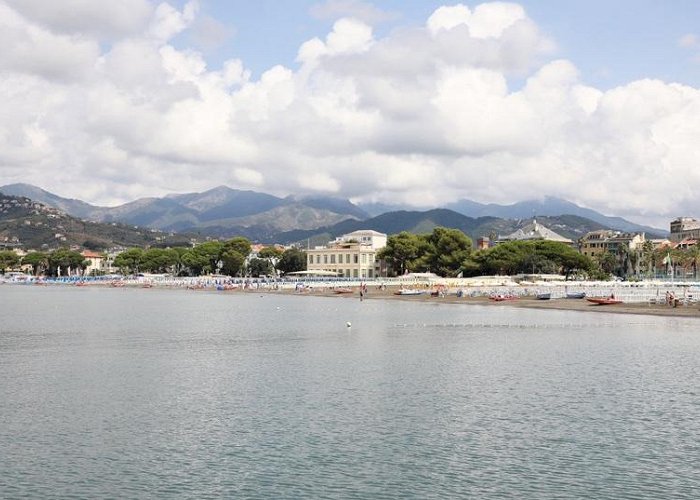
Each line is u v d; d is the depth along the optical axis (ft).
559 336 287.69
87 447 122.93
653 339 274.77
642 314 401.70
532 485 104.83
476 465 113.50
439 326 336.49
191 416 144.05
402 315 410.11
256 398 160.97
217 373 195.52
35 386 176.14
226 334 303.27
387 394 164.96
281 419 141.08
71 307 511.81
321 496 100.83
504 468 112.06
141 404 155.02
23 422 139.33
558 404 153.89
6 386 176.14
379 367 205.36
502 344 260.83
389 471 110.52
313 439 127.24
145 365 211.00
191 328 333.01
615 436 128.98
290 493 101.91
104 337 292.20
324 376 189.78
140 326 345.72
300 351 243.19
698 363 211.20
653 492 102.32
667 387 172.76
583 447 122.52
